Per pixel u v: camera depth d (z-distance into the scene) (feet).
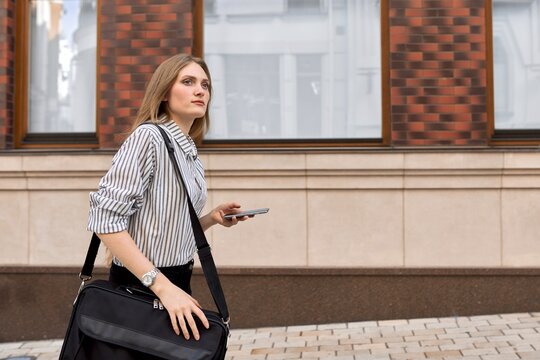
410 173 19.58
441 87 19.76
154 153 7.43
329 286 19.77
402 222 19.74
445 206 19.67
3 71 20.80
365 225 19.79
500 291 19.48
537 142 20.40
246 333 19.19
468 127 19.72
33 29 21.76
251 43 21.18
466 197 19.65
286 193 19.95
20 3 21.45
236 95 21.17
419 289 19.62
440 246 19.67
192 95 7.88
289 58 21.11
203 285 19.93
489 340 16.79
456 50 19.76
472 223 19.61
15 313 20.35
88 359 7.20
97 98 21.12
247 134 21.13
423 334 17.83
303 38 21.09
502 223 19.60
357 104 20.89
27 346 19.60
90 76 21.49
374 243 19.76
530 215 19.54
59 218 20.35
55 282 20.24
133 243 7.09
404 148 19.60
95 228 7.04
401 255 19.74
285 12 21.17
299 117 21.06
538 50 20.74
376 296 19.69
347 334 18.35
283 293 19.83
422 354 15.92
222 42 21.21
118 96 20.34
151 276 6.98
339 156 19.65
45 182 20.31
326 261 19.88
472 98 19.75
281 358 16.28
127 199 7.14
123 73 20.33
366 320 19.66
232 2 21.25
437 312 19.58
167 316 7.08
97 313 7.18
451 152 19.35
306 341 17.87
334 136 20.95
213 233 20.06
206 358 6.86
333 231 19.85
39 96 21.72
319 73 21.04
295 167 19.70
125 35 20.38
